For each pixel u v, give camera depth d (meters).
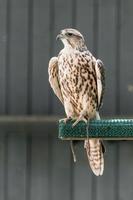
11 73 13.27
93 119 10.41
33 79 13.24
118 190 13.10
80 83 10.49
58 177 13.17
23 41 13.28
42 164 13.12
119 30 13.20
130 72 13.17
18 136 13.08
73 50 10.52
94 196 13.15
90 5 13.22
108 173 13.10
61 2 13.23
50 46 13.23
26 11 13.28
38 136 13.08
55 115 13.16
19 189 13.20
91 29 13.21
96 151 10.48
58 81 10.68
